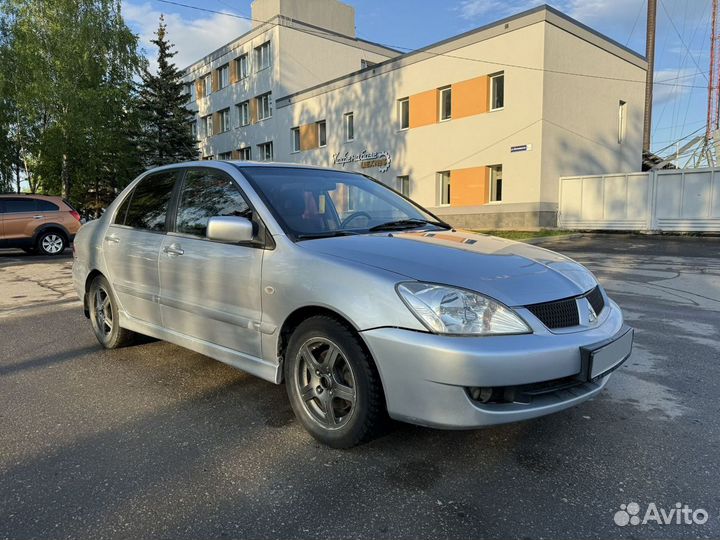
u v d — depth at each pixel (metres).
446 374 2.36
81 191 30.80
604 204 18.45
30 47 23.73
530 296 2.58
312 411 2.93
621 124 23.17
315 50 33.25
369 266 2.68
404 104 24.16
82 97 24.39
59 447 2.89
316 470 2.62
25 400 3.58
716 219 16.42
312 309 2.85
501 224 20.19
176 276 3.72
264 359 3.15
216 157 40.03
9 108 24.44
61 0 24.70
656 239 16.08
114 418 3.27
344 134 27.19
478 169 20.86
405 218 3.89
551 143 19.16
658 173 17.33
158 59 34.38
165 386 3.82
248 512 2.28
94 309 4.88
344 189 3.89
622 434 2.99
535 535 2.11
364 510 2.28
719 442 2.88
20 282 9.22
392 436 2.98
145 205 4.32
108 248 4.52
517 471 2.59
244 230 3.05
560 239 16.59
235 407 3.43
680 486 2.45
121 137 27.78
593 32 20.61
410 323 2.45
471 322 2.41
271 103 33.03
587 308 2.76
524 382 2.38
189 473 2.61
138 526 2.19
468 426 2.39
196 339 3.64
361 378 2.62
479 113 20.61
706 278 8.82
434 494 2.40
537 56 18.56
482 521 2.20
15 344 5.02
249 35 34.38
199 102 41.66
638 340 4.98
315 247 2.95
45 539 2.10
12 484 2.52
